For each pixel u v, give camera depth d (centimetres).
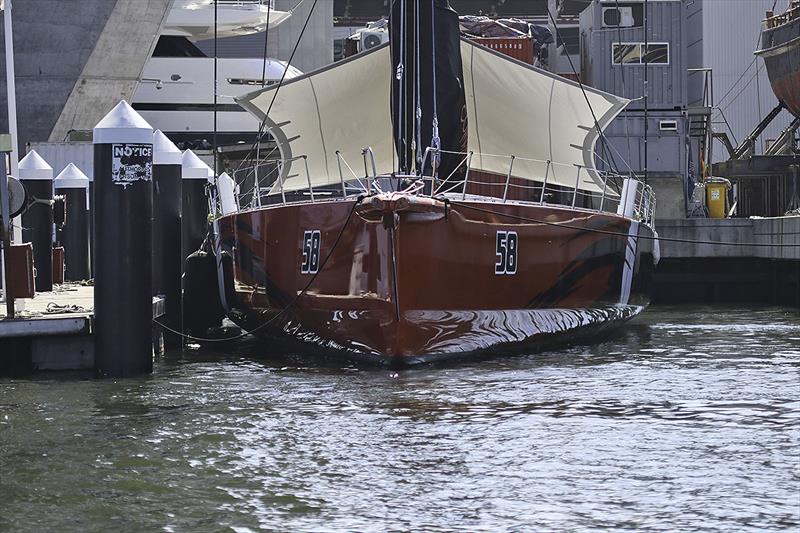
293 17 14600
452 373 4959
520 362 5322
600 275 6062
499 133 6131
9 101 5619
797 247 8531
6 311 5222
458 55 5666
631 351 5791
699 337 6538
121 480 3144
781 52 11838
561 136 6212
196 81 12181
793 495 2933
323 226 5331
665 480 3089
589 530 2675
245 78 12256
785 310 8800
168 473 3216
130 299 4962
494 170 6122
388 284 4969
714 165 12438
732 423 3806
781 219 8944
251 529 2711
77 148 8944
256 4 12381
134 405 4250
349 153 6088
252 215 5947
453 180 5769
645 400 4244
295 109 6228
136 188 4938
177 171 6116
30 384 4766
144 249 4978
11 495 3005
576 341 6147
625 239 6366
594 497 2936
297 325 5622
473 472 3194
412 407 4138
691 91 15488
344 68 6231
